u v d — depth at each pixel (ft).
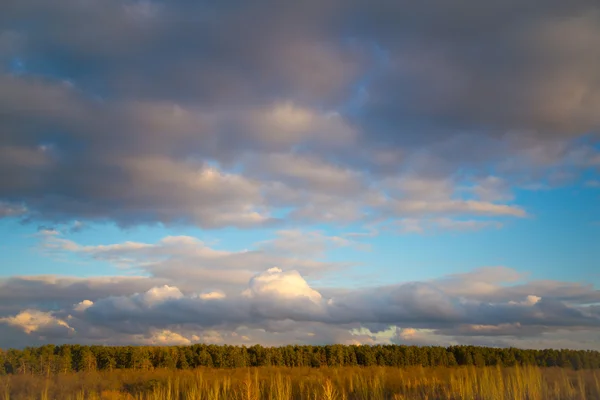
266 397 100.68
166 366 195.11
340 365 211.00
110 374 148.05
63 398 108.88
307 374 153.58
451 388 101.04
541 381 94.99
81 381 125.90
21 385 114.11
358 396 105.91
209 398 99.96
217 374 155.84
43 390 109.29
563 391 91.25
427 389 105.19
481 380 95.09
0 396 105.29
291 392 106.73
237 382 111.96
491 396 89.81
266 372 163.43
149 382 123.03
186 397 104.94
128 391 121.29
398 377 121.08
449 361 199.00
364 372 145.07
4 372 141.38
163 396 106.52
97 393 113.70
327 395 88.07
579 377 92.07
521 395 87.66
